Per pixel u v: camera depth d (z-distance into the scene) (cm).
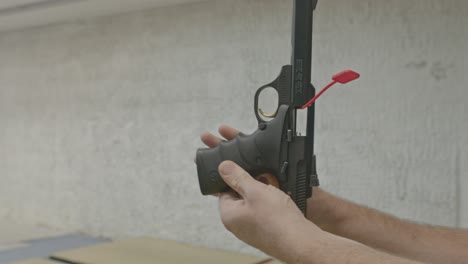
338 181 111
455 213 96
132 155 147
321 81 114
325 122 113
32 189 177
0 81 184
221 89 129
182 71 137
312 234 44
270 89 119
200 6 133
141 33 145
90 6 142
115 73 151
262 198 47
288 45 117
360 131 108
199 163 57
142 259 111
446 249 66
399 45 103
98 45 155
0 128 185
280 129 52
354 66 109
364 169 107
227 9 128
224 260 112
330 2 112
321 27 113
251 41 124
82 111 160
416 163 101
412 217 101
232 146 56
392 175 104
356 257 42
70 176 164
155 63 142
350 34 109
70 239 149
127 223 149
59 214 167
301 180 52
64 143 166
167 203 140
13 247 131
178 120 137
